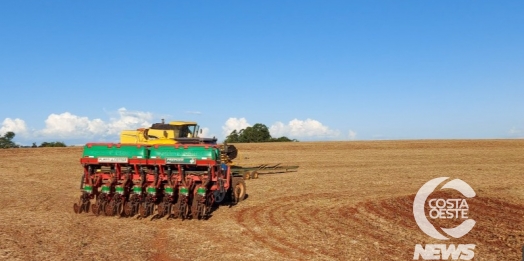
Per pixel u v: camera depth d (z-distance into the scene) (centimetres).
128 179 1602
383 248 1117
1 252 996
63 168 3600
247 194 2105
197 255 1064
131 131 2009
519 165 3528
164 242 1191
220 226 1403
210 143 2036
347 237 1232
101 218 1520
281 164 3844
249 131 8688
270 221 1477
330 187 2333
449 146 5781
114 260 995
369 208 1667
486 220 1398
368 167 3534
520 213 1492
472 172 2981
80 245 1103
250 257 1045
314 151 5353
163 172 1588
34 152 5038
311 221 1462
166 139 1958
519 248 1083
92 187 1625
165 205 1545
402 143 6194
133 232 1298
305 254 1070
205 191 1522
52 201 1919
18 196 2066
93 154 1627
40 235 1189
